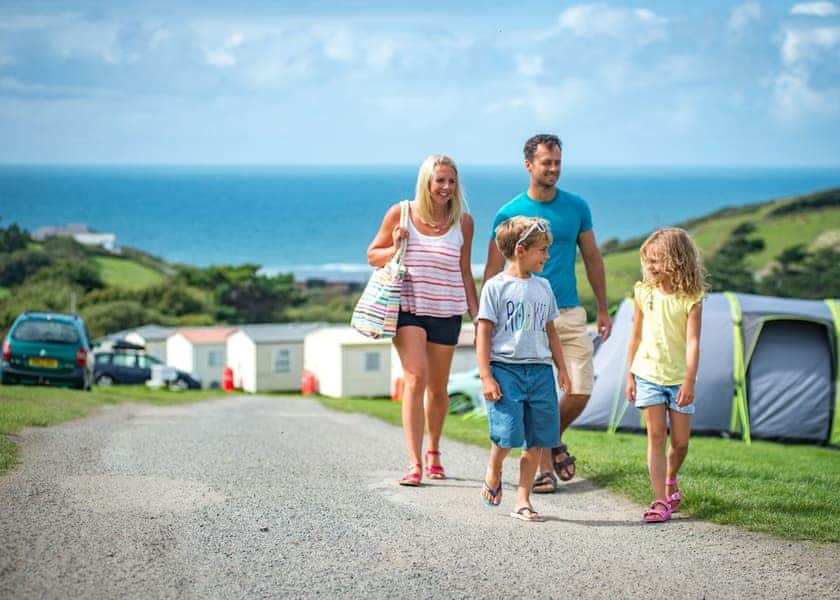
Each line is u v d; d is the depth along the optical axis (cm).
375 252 831
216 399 2906
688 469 916
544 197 817
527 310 688
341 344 4888
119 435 1099
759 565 586
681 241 700
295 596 505
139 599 488
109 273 11606
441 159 802
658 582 550
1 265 11194
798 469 1107
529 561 581
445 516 684
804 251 8856
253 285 9325
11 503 658
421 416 806
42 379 2123
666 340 706
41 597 481
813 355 1747
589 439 1431
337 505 705
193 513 660
